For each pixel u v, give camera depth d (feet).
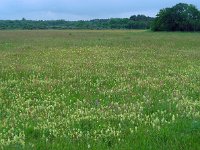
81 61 88.53
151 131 33.35
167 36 249.96
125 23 558.15
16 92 52.42
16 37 231.30
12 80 61.72
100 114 39.70
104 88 55.36
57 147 29.81
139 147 29.68
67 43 162.91
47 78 64.23
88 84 58.70
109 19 588.09
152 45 150.51
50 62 86.63
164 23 375.25
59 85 57.67
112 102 45.11
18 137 32.14
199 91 52.49
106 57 98.17
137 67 78.59
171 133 32.73
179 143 30.30
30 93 51.49
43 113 40.47
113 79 63.21
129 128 34.50
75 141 31.35
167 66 80.53
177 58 97.30
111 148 29.68
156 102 45.39
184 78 63.82
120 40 191.01
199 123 34.19
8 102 46.21
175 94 50.19
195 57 100.37
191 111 40.45
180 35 270.05
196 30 372.58
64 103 45.14
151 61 89.56
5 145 30.09
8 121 37.35
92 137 32.40
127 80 62.18
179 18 371.97
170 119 37.81
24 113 40.60
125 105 43.47
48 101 46.60
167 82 59.98
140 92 51.98
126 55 104.17
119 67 78.13
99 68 76.28
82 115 39.68
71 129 34.65
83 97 49.06
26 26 530.68
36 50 121.39
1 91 52.75
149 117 38.50
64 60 90.79
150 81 60.59
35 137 33.01
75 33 308.19
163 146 29.71
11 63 84.64
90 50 121.08
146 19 568.00
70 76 66.49
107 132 33.60
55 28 505.66
